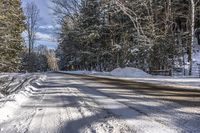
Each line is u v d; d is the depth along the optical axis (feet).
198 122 23.68
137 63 163.73
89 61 210.59
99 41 199.72
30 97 46.98
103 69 205.46
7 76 110.73
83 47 212.43
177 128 21.94
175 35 142.92
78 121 26.35
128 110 30.45
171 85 59.06
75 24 206.90
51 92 53.01
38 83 76.23
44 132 23.21
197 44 161.27
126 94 44.14
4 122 28.25
